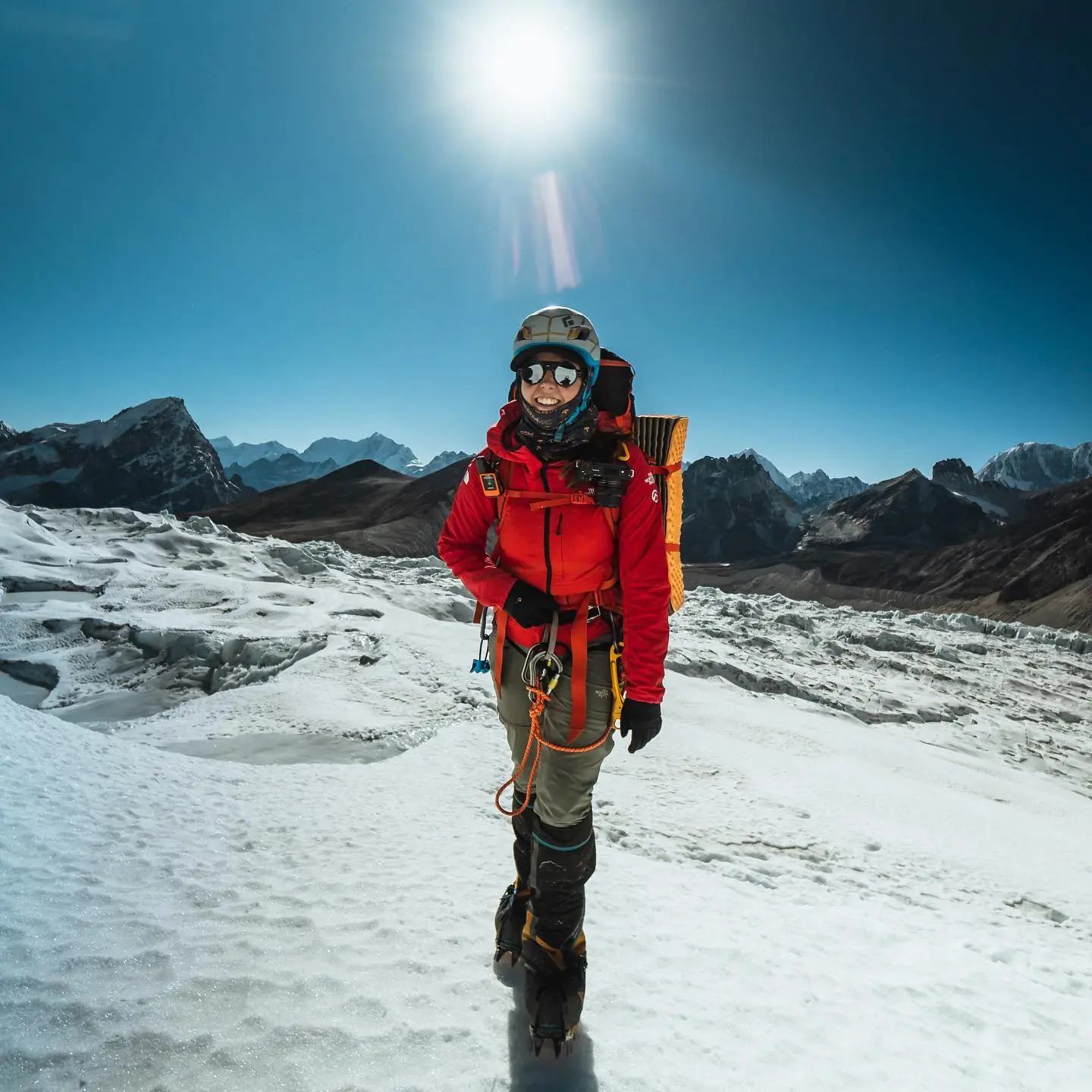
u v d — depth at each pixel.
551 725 1.93
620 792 6.83
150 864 2.45
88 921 2.00
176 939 1.98
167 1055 1.56
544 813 1.94
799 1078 1.79
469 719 8.45
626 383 1.98
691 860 5.23
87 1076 1.49
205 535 21.55
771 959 2.49
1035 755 13.82
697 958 2.38
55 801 2.85
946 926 3.91
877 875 5.54
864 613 26.67
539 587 2.00
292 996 1.80
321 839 3.06
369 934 2.17
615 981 2.13
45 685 11.75
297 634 12.47
